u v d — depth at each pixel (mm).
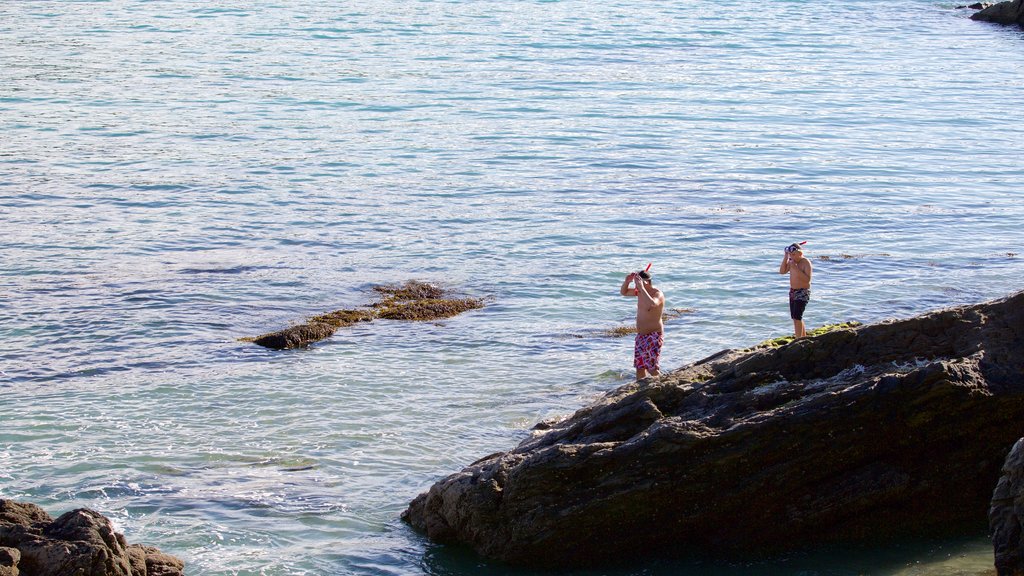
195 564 13391
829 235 31375
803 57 72062
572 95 55656
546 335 22969
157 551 12859
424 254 29094
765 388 13898
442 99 53625
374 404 18859
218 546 13867
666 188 37062
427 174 38375
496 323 23719
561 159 41219
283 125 46562
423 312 24266
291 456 16656
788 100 55688
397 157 40938
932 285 26469
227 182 36500
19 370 20312
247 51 68438
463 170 39094
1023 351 14000
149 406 18578
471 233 31203
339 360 21188
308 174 37938
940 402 13453
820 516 13719
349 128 46250
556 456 13516
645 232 31516
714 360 15062
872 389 13414
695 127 48188
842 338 14406
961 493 13977
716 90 58250
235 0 95188
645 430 13672
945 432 13688
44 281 25922
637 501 13469
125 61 62969
